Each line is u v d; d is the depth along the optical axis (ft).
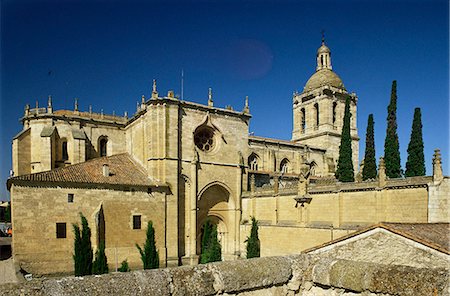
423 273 24.82
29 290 20.93
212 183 188.75
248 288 28.02
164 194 166.30
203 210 190.39
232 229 195.93
